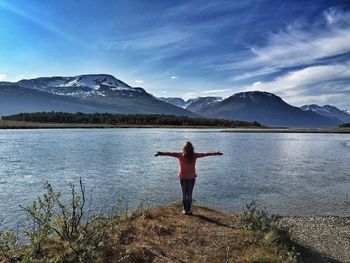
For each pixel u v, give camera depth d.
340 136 113.19
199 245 10.17
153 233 10.69
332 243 12.49
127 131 119.06
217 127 191.12
